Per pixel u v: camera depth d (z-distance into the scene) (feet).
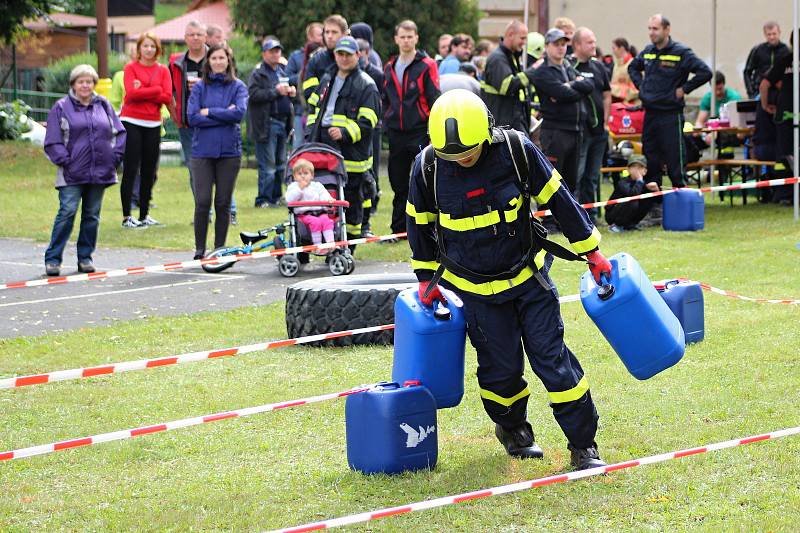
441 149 18.90
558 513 18.57
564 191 19.77
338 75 47.39
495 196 19.58
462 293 20.24
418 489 19.85
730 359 28.25
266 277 43.32
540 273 20.11
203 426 24.18
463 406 25.18
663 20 54.39
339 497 19.61
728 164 60.64
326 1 116.98
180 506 19.53
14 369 29.22
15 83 124.77
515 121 50.19
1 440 23.31
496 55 49.70
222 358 30.22
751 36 86.99
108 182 43.70
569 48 59.88
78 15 208.03
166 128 110.42
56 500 19.94
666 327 20.45
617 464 19.38
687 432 22.70
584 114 51.75
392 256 46.78
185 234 54.95
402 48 48.75
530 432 21.59
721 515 18.25
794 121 53.26
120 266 46.16
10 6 104.68
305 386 27.25
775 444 21.65
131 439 23.29
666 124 54.75
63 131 42.78
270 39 63.46
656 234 50.93
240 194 72.64
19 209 66.33
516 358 20.47
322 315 31.19
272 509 19.21
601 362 28.58
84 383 27.89
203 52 57.72
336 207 43.39
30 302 38.83
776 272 40.11
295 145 67.31
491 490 18.07
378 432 20.43
